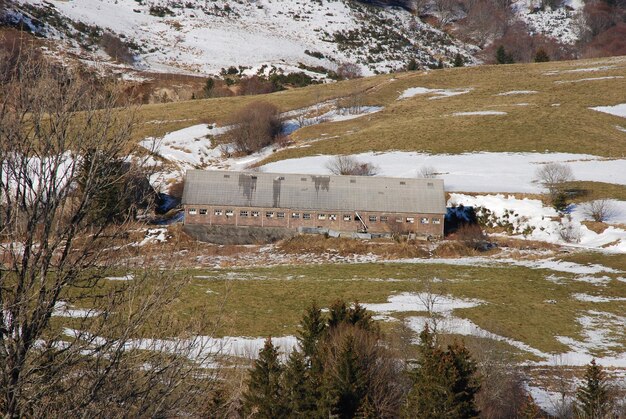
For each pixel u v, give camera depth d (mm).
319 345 50250
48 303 13461
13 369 13047
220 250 101500
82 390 13523
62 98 14055
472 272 90812
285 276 87938
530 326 71062
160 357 14180
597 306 78000
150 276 14680
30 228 13539
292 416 40531
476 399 48156
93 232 14023
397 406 45281
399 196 113062
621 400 51750
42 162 13773
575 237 106688
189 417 14469
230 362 35281
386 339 55969
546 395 53688
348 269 92312
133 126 14609
